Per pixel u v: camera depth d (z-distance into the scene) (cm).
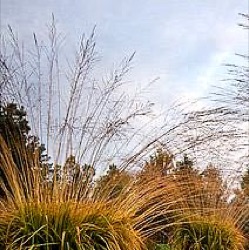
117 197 480
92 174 481
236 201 706
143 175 529
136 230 487
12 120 504
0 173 495
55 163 467
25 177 462
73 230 425
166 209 552
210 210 659
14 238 420
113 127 501
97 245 426
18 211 438
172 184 566
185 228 641
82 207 445
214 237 645
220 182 700
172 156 579
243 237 697
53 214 432
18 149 479
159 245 573
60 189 455
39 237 421
